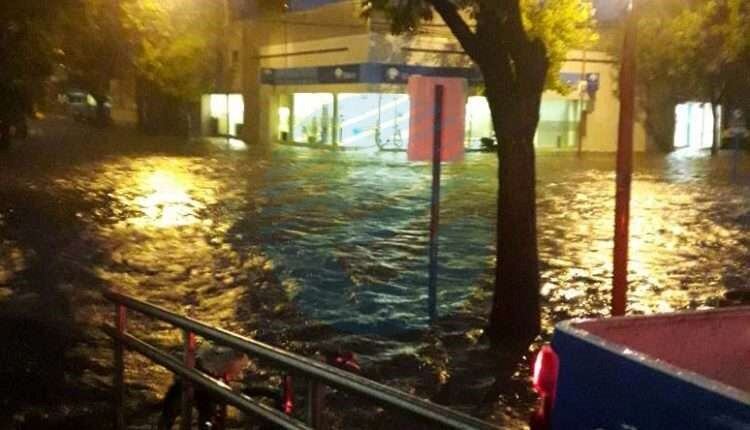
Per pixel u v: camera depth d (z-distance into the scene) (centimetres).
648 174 4012
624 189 892
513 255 1112
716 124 5594
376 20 5012
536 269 1119
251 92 6044
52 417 845
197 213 2373
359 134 5425
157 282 1507
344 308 1329
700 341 441
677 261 1789
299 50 5622
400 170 3925
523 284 1112
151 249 1809
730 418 319
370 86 5066
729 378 443
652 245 1995
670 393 343
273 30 5856
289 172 3712
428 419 394
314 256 1756
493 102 1086
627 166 891
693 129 6200
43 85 3459
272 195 2836
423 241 1966
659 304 1397
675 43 5328
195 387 631
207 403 679
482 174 3803
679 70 5419
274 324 1236
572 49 4944
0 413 852
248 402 554
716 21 5316
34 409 866
